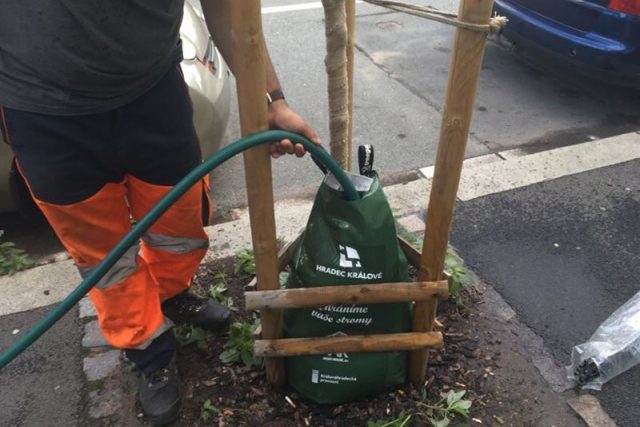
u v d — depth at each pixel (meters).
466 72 1.40
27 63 1.39
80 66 1.39
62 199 1.59
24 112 1.47
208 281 2.58
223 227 2.93
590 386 2.09
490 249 2.79
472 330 2.33
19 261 2.74
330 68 1.61
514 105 4.23
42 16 1.32
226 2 1.59
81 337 2.33
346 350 1.81
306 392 1.96
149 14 1.44
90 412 2.04
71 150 1.54
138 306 1.83
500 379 2.12
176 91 1.69
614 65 3.83
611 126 3.96
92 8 1.33
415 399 2.01
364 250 1.64
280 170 3.51
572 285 2.58
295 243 1.96
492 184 3.26
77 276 2.66
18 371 2.19
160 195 1.80
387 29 5.40
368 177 1.69
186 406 2.03
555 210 3.07
